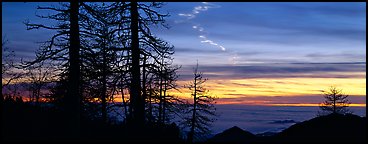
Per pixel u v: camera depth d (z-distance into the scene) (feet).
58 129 75.72
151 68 83.92
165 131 89.30
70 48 74.28
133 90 83.20
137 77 82.74
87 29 76.59
